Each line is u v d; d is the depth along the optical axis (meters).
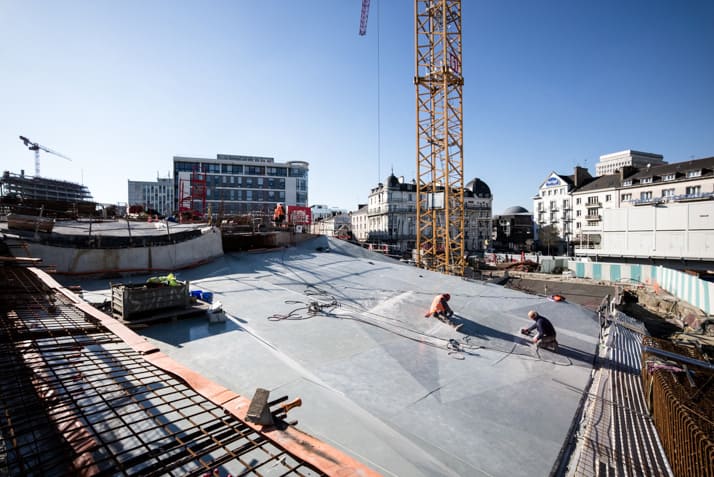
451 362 7.44
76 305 5.52
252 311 9.87
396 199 75.19
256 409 2.32
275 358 6.86
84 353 3.51
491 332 9.62
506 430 5.10
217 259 16.86
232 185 72.38
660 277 31.81
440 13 34.97
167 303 8.45
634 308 28.59
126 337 4.00
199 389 2.75
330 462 1.92
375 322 9.67
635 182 59.69
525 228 85.19
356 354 7.40
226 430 2.42
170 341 7.38
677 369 7.05
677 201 51.47
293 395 5.52
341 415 5.04
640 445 4.91
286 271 15.66
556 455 4.60
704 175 50.44
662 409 5.16
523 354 8.30
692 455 3.92
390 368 6.87
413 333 9.09
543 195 78.38
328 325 9.09
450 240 35.75
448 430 4.98
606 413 5.80
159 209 158.75
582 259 49.56
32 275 7.63
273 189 74.56
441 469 4.13
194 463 3.28
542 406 5.89
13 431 2.29
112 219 21.44
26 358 3.33
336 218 92.12
